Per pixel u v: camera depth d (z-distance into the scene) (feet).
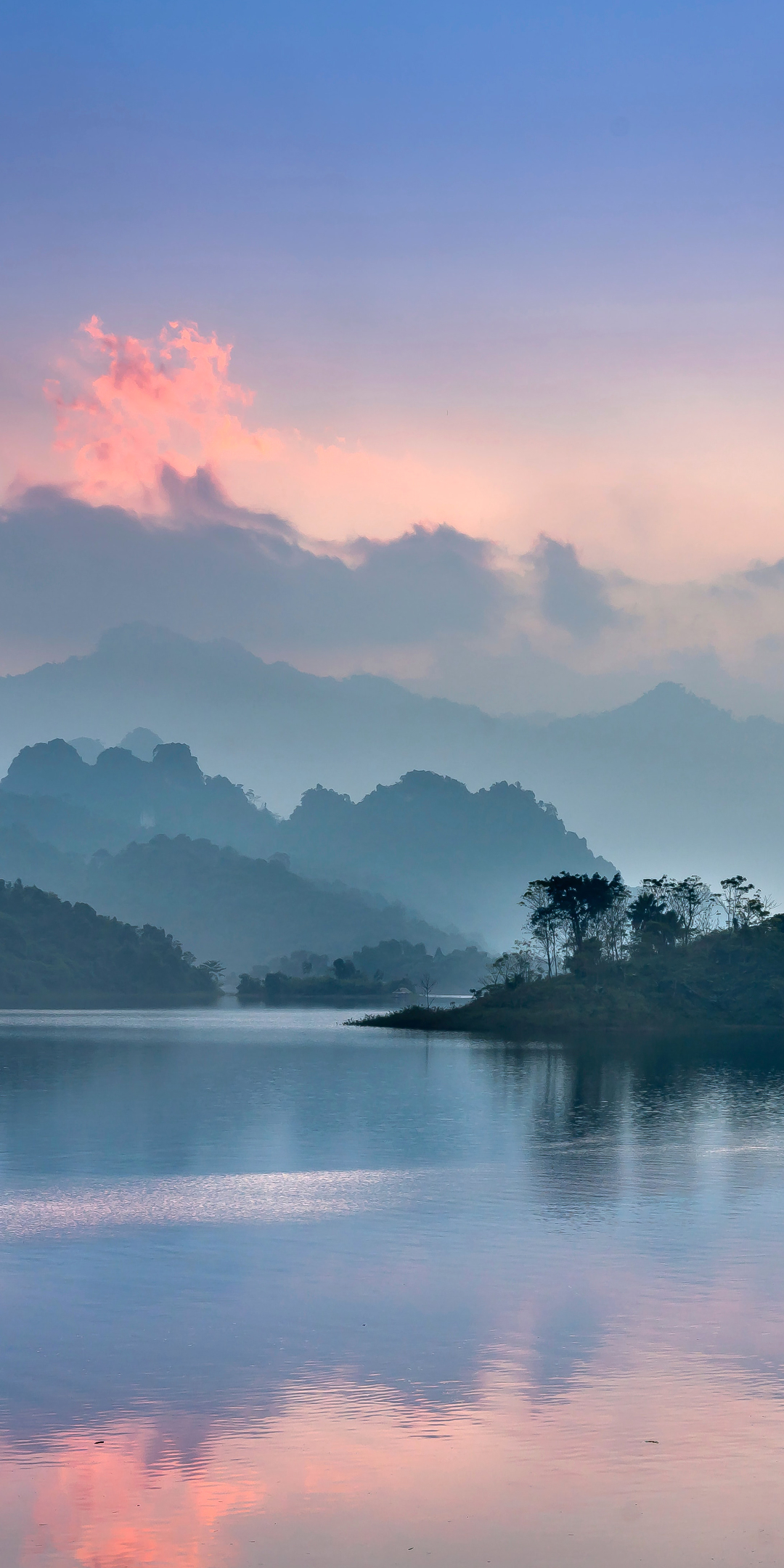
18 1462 85.81
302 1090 347.77
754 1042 552.41
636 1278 130.82
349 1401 96.22
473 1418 92.58
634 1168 205.46
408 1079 381.19
